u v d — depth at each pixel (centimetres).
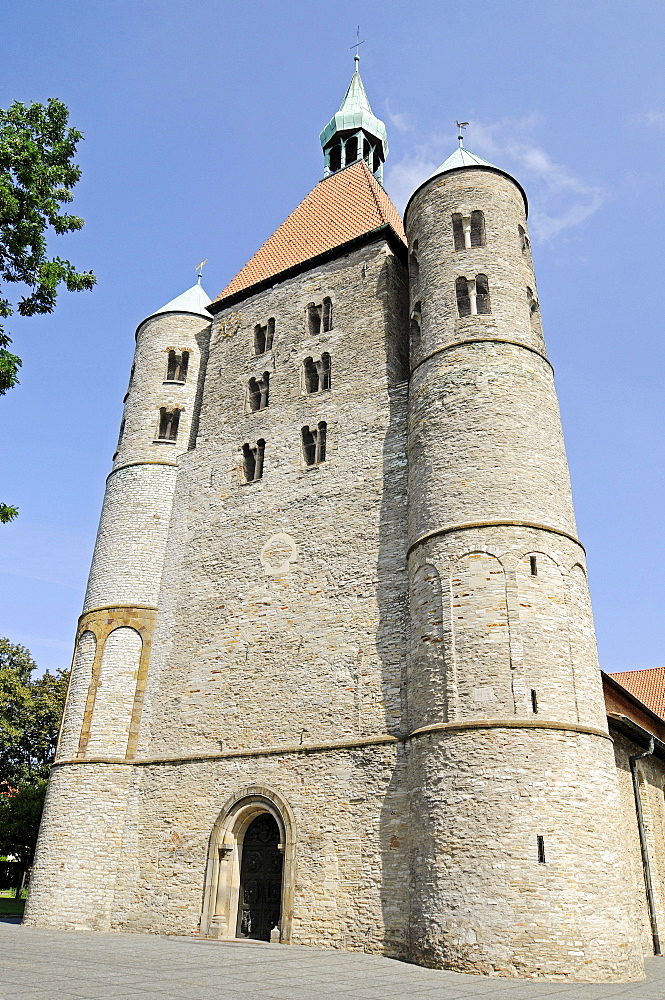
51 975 1562
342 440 3114
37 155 1959
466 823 2020
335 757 2541
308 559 2980
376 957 2131
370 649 2634
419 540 2514
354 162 4672
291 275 3756
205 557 3362
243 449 3484
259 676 2906
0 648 5391
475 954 1880
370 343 3238
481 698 2150
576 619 2331
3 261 1962
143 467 3762
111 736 3147
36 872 3003
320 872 2414
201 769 2888
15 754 4994
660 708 4775
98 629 3403
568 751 2081
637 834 2864
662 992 1678
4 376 1811
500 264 2930
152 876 2825
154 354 4119
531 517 2397
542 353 2836
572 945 1855
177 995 1359
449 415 2630
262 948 2270
